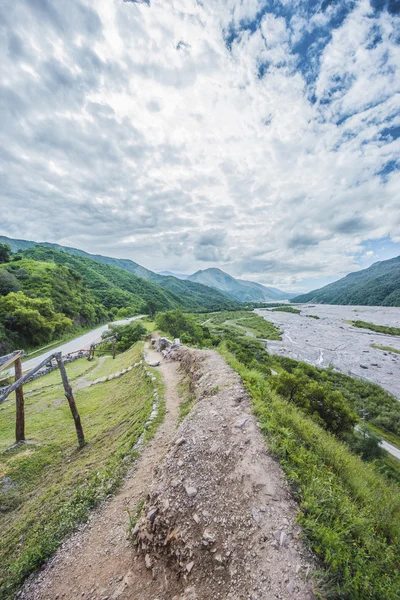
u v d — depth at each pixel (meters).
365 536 4.06
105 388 21.09
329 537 3.73
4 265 64.75
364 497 5.49
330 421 16.55
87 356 34.75
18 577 5.68
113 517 6.58
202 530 4.52
